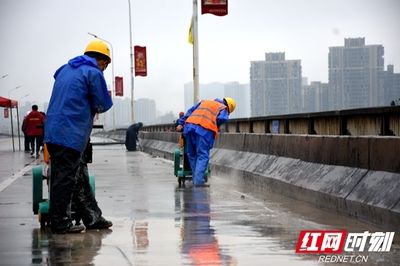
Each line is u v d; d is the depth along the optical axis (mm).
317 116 14633
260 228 7496
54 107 7301
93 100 7352
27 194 11453
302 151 11227
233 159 15922
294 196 10633
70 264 5637
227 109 13281
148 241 6715
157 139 36938
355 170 8797
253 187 12938
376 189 7859
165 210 9188
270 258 5801
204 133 12789
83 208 7500
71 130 7223
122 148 40219
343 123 13125
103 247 6402
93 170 17766
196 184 12789
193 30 22531
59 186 7238
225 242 6609
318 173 10023
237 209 9281
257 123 22016
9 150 36125
